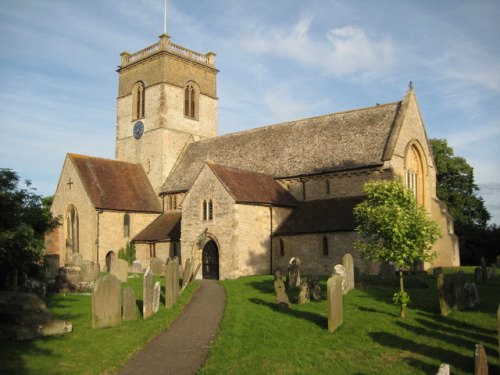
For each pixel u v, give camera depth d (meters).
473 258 63.19
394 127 45.00
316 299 26.23
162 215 58.59
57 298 28.19
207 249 44.25
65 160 56.56
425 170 48.69
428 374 15.38
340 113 51.38
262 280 36.91
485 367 12.82
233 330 20.41
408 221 21.52
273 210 45.16
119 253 54.59
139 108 65.31
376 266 38.31
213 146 60.28
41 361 16.02
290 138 53.16
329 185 46.19
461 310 23.12
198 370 15.88
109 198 54.91
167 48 62.75
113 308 21.16
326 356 17.05
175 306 25.77
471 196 65.56
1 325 18.92
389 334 19.45
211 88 67.56
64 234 55.44
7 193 27.81
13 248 25.23
